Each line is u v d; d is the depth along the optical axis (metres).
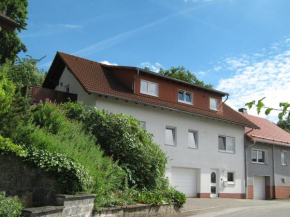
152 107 19.39
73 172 8.34
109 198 9.68
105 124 12.80
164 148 19.50
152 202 11.19
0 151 7.56
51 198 8.10
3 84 8.98
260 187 26.09
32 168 8.07
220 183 22.41
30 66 25.25
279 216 12.46
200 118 21.86
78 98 18.77
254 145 25.64
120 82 20.16
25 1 25.50
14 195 7.66
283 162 28.19
